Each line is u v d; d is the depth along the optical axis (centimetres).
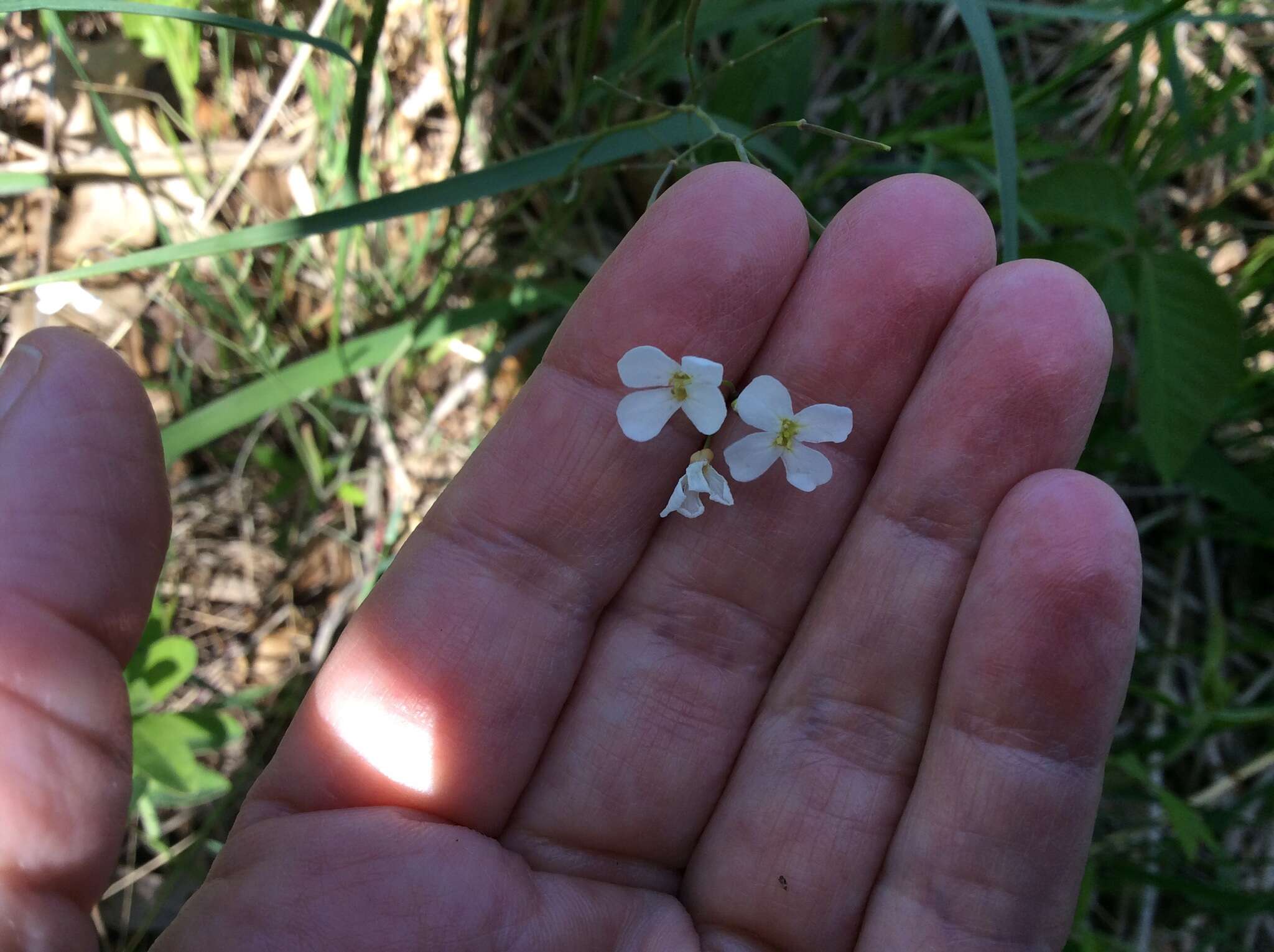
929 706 10
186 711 13
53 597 9
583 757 10
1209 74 16
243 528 15
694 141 12
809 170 16
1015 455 9
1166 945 15
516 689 10
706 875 10
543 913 9
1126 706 16
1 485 9
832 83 17
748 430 10
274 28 10
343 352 13
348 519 15
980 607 9
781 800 10
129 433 9
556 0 15
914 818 10
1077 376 9
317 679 10
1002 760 9
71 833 8
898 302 10
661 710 10
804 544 10
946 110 17
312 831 9
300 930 9
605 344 10
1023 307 9
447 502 10
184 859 13
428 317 14
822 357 10
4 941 8
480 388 16
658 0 14
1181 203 17
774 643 10
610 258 10
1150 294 13
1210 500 17
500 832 10
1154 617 17
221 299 15
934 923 9
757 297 10
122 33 14
